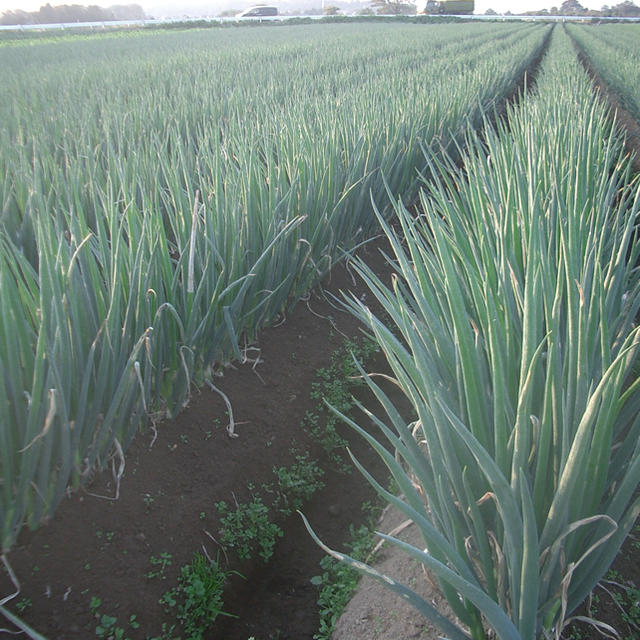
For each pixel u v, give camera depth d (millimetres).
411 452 1945
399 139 5969
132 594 2295
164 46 23578
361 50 20078
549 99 7656
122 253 2586
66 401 2219
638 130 11195
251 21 50969
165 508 2646
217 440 3092
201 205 3258
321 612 2561
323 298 4629
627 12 101500
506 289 2412
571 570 1635
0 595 2068
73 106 7973
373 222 5562
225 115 7680
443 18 59688
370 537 2887
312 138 5012
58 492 2246
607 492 2133
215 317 3219
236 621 2516
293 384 3715
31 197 3402
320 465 3441
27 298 2350
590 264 2492
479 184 3646
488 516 2061
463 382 2105
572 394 1883
